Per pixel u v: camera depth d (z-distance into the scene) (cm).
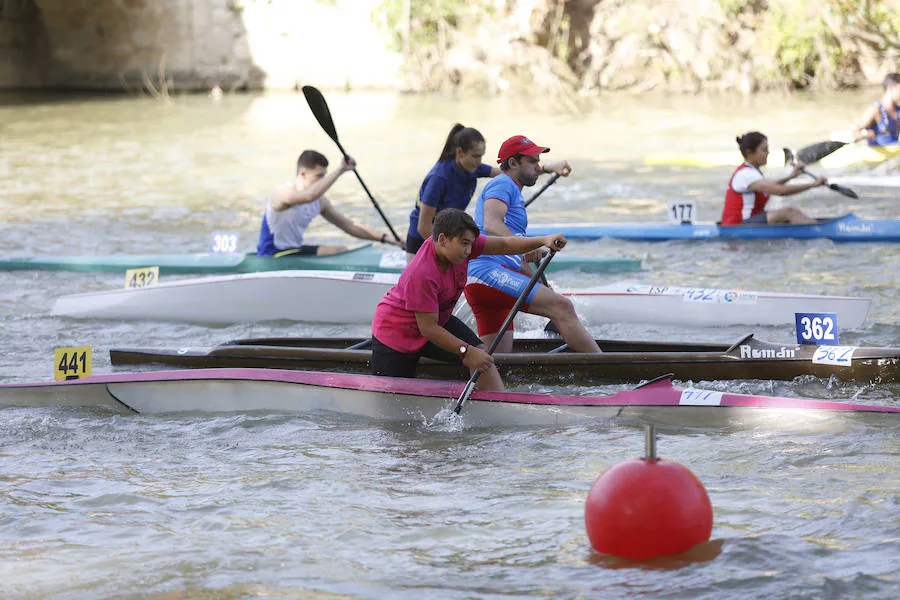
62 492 1327
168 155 5384
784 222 3133
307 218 2773
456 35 8256
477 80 8219
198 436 1584
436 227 1570
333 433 1580
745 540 1088
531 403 1614
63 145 5841
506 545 1117
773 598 962
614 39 7956
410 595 1000
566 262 2823
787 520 1154
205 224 3603
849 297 2209
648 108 7000
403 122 6531
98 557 1109
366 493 1303
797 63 7569
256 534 1169
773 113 6500
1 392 1786
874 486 1258
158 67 8806
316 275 2458
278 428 1609
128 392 1739
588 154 5091
